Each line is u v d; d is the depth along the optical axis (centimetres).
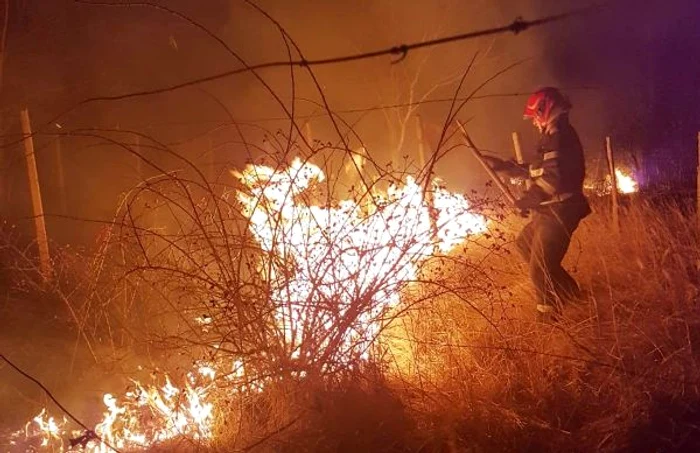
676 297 589
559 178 618
